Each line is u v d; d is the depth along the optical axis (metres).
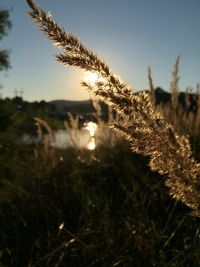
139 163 3.95
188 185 0.81
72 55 0.74
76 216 3.36
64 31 0.74
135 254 2.55
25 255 2.93
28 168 5.61
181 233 2.86
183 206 3.10
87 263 2.61
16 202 3.93
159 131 0.80
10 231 3.25
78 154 5.27
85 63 0.75
